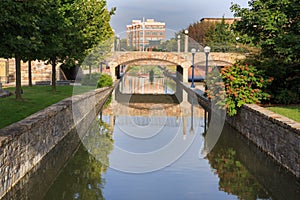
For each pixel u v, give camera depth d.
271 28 11.55
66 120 11.21
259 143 9.84
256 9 12.66
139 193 6.83
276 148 8.54
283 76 12.70
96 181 7.49
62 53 14.91
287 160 7.83
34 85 21.69
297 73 12.67
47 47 12.38
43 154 8.77
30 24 8.33
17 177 6.99
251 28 12.77
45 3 9.39
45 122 8.91
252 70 12.10
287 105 12.05
